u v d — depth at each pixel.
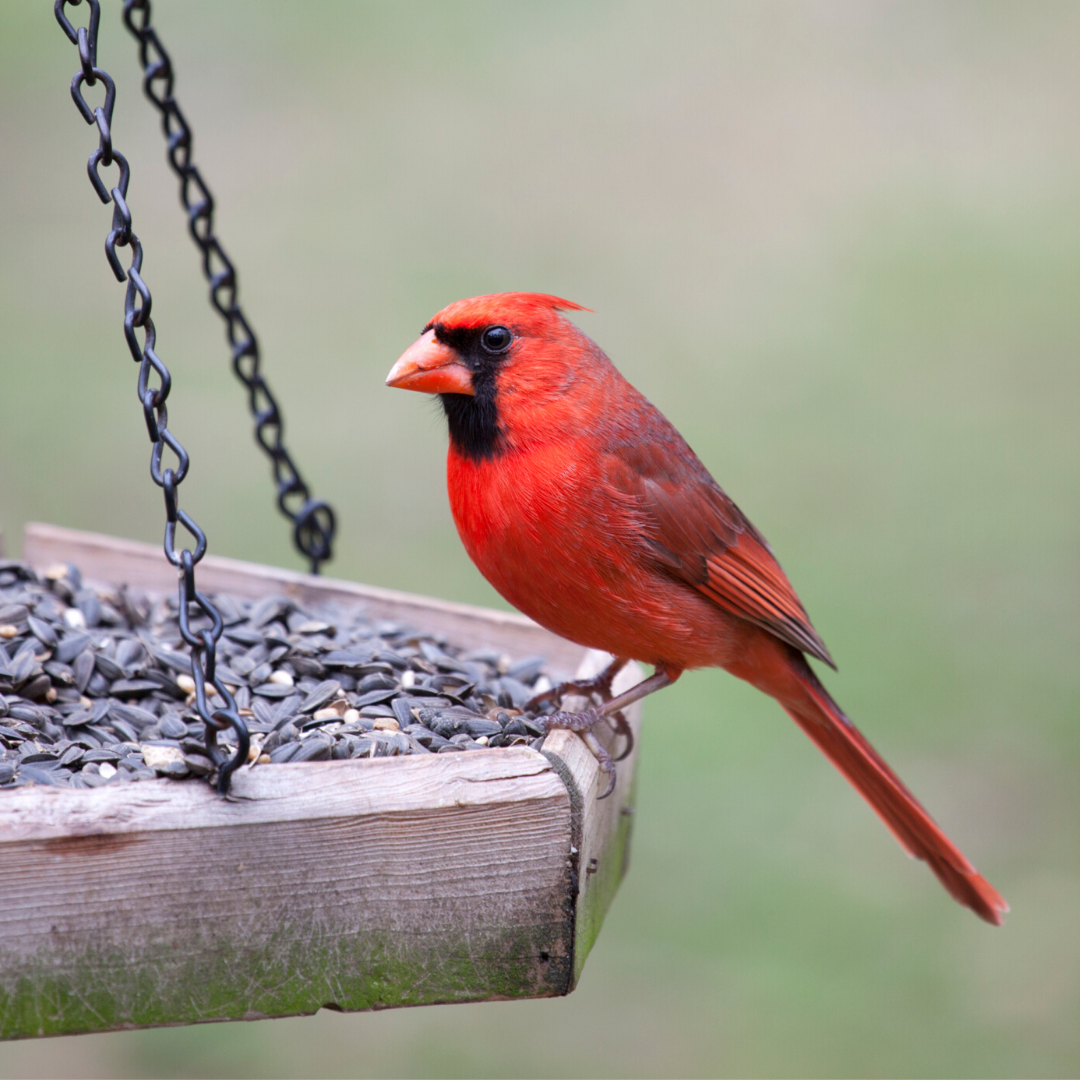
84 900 4.68
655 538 6.09
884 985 9.30
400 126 13.91
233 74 14.03
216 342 12.09
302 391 11.76
